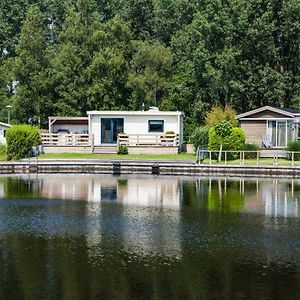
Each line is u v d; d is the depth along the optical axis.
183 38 96.19
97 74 91.56
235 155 63.94
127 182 54.03
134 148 70.44
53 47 105.75
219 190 48.22
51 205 39.84
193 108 92.44
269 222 33.84
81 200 42.25
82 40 94.62
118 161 62.78
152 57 92.94
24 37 94.69
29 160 64.38
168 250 27.30
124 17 106.06
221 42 88.81
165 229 31.78
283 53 89.50
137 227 32.31
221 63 85.44
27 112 93.88
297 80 88.06
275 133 69.62
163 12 105.56
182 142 77.00
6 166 61.38
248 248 27.70
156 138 70.94
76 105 92.62
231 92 88.50
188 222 33.75
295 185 51.75
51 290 22.09
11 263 25.20
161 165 60.62
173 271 24.22
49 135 71.38
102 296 21.55
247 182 54.09
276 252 27.00
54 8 113.88
